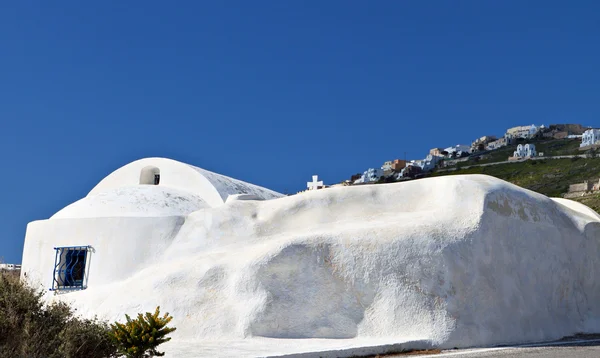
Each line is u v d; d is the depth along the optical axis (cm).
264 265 1328
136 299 1386
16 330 859
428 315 1259
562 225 1581
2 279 906
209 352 1072
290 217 1559
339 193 1558
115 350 934
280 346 1159
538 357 1071
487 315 1312
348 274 1329
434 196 1506
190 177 2081
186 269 1419
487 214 1398
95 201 1820
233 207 1644
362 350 1112
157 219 1672
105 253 1672
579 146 9669
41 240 1756
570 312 1548
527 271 1445
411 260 1317
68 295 1550
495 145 11956
